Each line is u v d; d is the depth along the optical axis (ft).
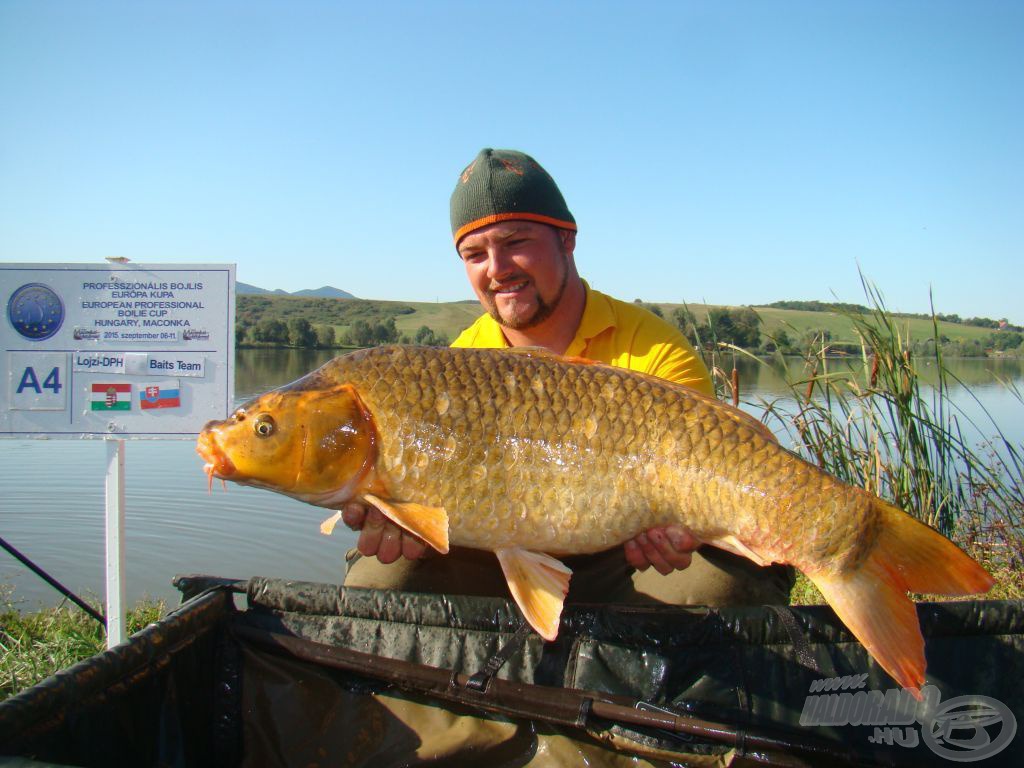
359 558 4.36
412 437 3.26
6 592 6.98
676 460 3.21
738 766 2.98
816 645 3.19
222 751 3.25
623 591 4.18
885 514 3.08
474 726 3.17
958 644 3.20
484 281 4.55
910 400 7.22
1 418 4.75
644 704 3.05
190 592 3.36
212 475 3.35
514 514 3.23
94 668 2.66
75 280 4.80
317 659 3.20
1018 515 7.14
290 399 3.28
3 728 2.31
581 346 4.63
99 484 11.50
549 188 4.50
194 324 4.83
